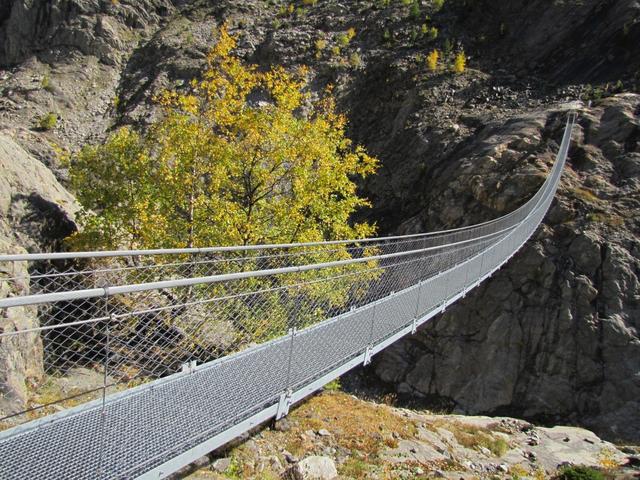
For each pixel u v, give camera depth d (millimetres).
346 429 7242
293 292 6586
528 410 19672
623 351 19234
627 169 25938
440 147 34344
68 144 46844
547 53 42781
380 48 50875
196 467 4895
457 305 22906
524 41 45062
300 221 12523
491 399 20406
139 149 13680
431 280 9539
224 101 12242
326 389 9547
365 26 55469
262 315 6168
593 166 26875
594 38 40688
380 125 41781
